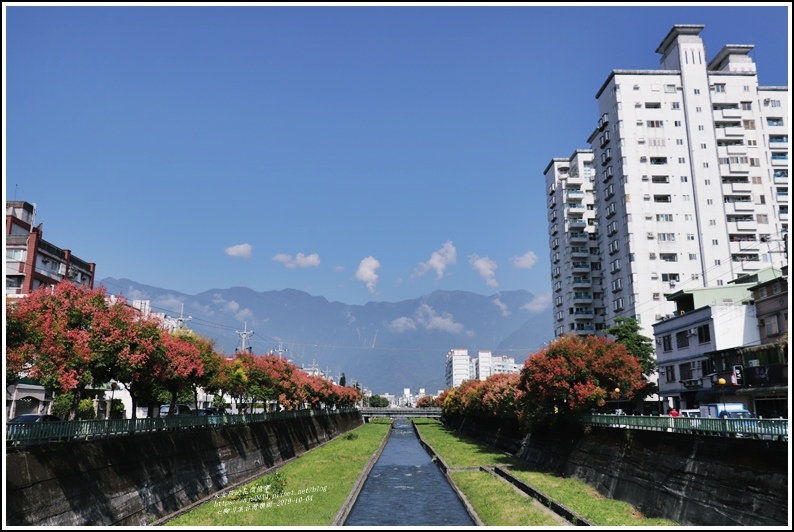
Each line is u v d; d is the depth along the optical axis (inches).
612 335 2994.6
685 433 1153.4
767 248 3137.3
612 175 3432.6
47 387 1197.7
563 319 4074.8
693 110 3344.0
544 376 1760.6
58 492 934.4
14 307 1086.4
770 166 3284.9
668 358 2244.1
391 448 3476.9
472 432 3905.0
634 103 3348.9
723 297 2183.8
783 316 1724.9
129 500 1147.3
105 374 1227.9
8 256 2495.1
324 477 1953.7
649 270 3154.5
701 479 1051.3
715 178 3255.4
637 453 1342.3
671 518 1114.7
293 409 2955.2
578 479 1670.8
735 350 1768.0
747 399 1707.7
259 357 2664.9
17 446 869.8
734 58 3560.5
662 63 3656.5
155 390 1561.3
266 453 2210.9
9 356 1003.3
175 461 1405.0
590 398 1669.5
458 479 1932.8
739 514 923.4
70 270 2834.6
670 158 3292.3
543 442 2164.1
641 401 2113.7
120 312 1234.6
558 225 4232.3
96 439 1086.4
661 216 3218.5
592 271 3929.6
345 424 4923.7
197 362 1517.0
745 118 3331.7
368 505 1587.1
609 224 3435.0
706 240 3179.1
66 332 1116.5
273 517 1258.6
